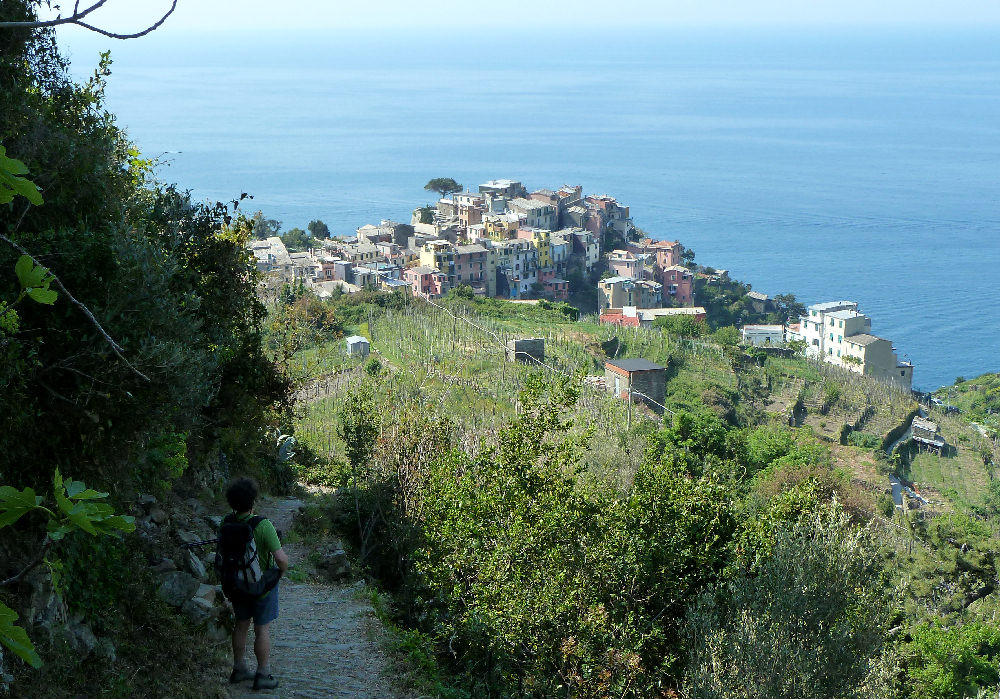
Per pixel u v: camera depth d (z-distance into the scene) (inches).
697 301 6496.1
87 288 339.6
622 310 4670.3
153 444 402.6
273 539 314.2
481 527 510.0
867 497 1583.4
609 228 7170.3
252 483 318.3
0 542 291.3
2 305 173.6
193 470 541.0
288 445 741.9
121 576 335.9
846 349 4670.3
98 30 144.9
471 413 1148.5
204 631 358.9
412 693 359.9
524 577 480.4
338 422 1008.9
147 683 304.2
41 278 136.8
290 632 403.9
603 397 1937.7
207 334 563.5
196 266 590.9
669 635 526.6
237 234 624.1
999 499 2384.4
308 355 1649.9
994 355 6668.3
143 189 587.2
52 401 326.0
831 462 2274.9
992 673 903.7
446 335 2417.6
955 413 3823.8
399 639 413.1
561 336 2901.1
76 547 309.4
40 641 278.7
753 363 3238.2
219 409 608.4
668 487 572.4
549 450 554.6
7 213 348.2
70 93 446.9
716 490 597.6
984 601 1218.0
